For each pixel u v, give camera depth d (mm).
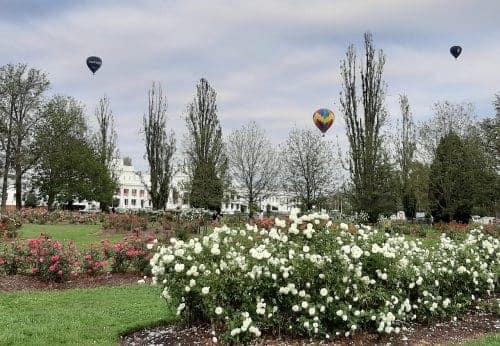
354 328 6141
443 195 28531
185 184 37000
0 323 7031
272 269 6266
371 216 27281
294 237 6844
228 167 37500
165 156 40500
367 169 27719
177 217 26438
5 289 10000
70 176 39812
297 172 35875
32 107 37469
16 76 36656
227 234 7125
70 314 7656
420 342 6617
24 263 11320
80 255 11859
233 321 5984
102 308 8109
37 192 40500
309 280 6266
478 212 39250
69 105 41875
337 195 34062
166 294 6617
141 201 102000
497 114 32469
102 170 42031
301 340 6320
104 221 27031
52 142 38312
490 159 30406
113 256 11992
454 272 8031
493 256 9273
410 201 39312
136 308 8109
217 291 6188
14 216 26703
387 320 6281
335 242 6781
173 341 6430
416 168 37125
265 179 38906
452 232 20781
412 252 7957
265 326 6336
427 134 36562
